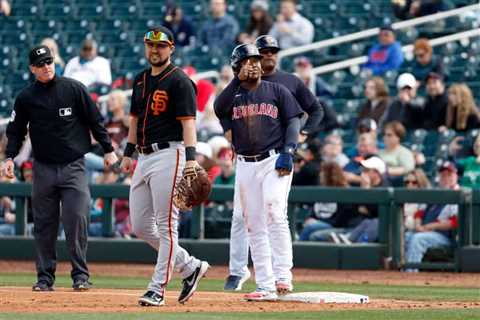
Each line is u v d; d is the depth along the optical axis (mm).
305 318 26531
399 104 59062
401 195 50062
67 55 77500
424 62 63781
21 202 54375
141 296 31172
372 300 33031
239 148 31531
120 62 75375
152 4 80000
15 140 35844
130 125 30531
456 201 49344
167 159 29219
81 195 35438
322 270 50531
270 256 31531
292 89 36594
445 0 69750
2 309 28328
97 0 81375
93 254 53688
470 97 57938
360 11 73688
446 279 45812
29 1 82938
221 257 52125
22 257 54281
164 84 29141
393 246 50469
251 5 76875
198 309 28734
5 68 78688
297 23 69062
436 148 58344
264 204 31328
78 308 28766
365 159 51844
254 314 27438
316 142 52844
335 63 66875
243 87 31688
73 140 35312
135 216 29969
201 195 29266
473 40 66938
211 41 72812
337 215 51406
